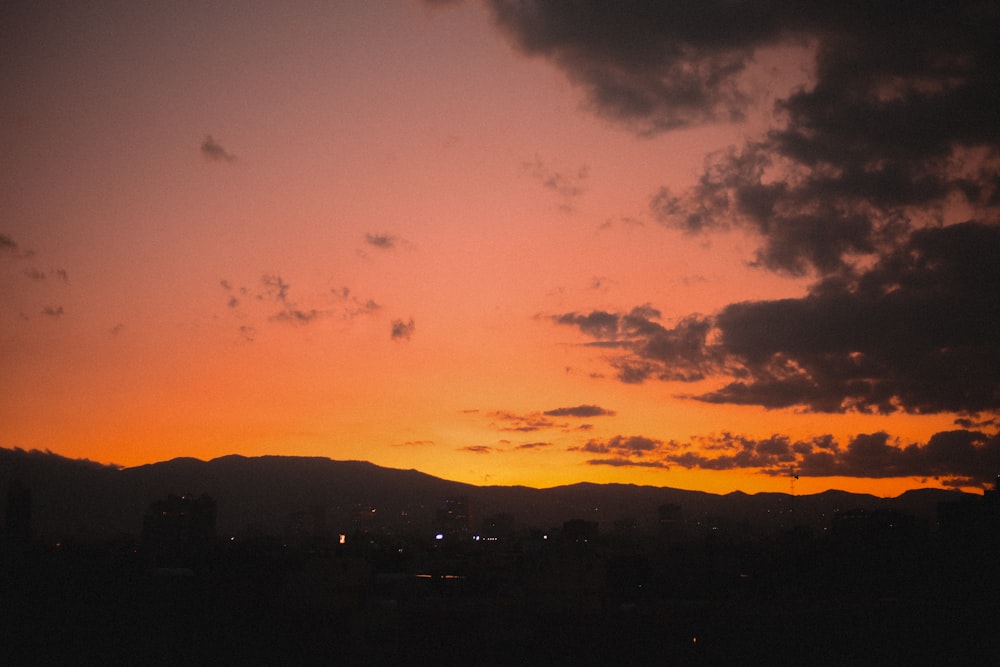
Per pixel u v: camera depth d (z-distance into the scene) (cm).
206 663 5244
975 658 6147
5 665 4978
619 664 5594
